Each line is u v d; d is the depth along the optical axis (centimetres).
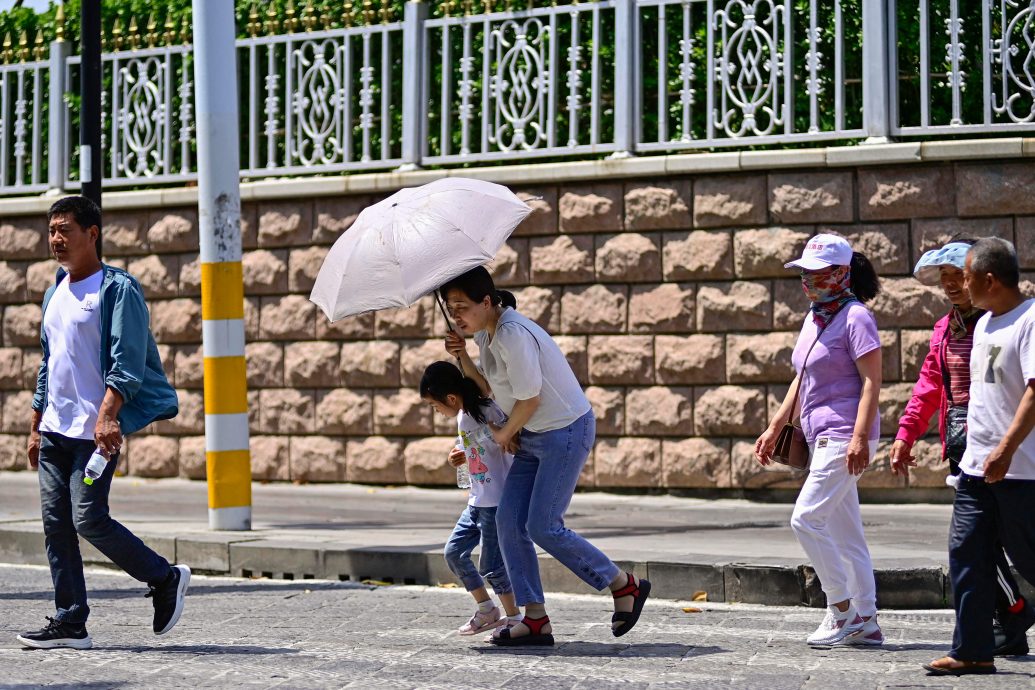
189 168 3078
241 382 2270
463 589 1917
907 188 2502
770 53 2581
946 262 1372
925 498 2495
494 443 1509
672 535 2133
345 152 2919
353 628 1614
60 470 1455
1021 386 1256
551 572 1873
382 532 2219
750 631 1570
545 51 2791
